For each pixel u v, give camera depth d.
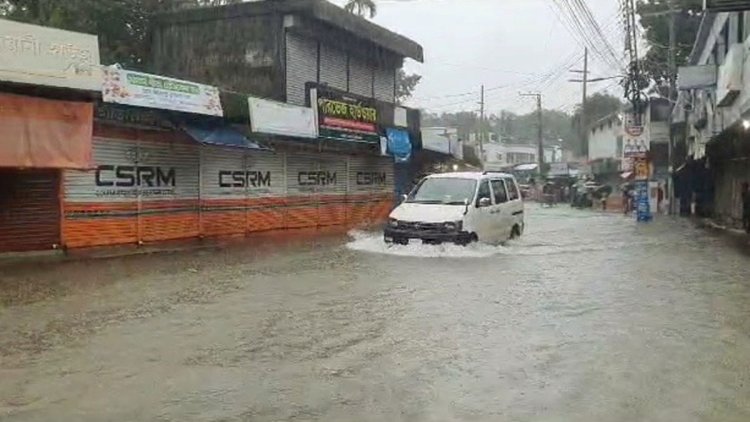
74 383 5.69
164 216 17.03
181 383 5.70
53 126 13.41
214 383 5.71
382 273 11.93
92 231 15.13
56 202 14.37
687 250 16.86
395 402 5.28
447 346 6.95
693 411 5.12
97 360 6.37
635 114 34.78
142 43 23.77
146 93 15.22
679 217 35.25
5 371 6.02
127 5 23.14
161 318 8.18
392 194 29.50
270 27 22.48
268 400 5.30
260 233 20.67
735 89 19.86
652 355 6.66
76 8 21.42
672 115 40.22
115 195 15.65
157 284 10.71
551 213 38.84
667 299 9.67
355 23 25.06
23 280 10.98
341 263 13.33
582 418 4.96
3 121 12.68
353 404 5.23
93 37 13.93
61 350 6.71
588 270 12.63
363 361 6.39
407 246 15.26
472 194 15.97
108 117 15.32
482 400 5.33
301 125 20.77
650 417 4.99
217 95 17.31
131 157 16.05
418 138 30.17
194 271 12.24
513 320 8.18
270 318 8.21
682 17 40.91
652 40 44.12
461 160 38.31
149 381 5.75
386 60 29.23
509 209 17.61
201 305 8.99
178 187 17.47
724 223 28.44
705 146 29.17
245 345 6.94
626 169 44.16
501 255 15.04
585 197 47.78
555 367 6.23
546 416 4.99
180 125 17.02
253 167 20.31
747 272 12.56
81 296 9.62
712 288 10.68
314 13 22.27
